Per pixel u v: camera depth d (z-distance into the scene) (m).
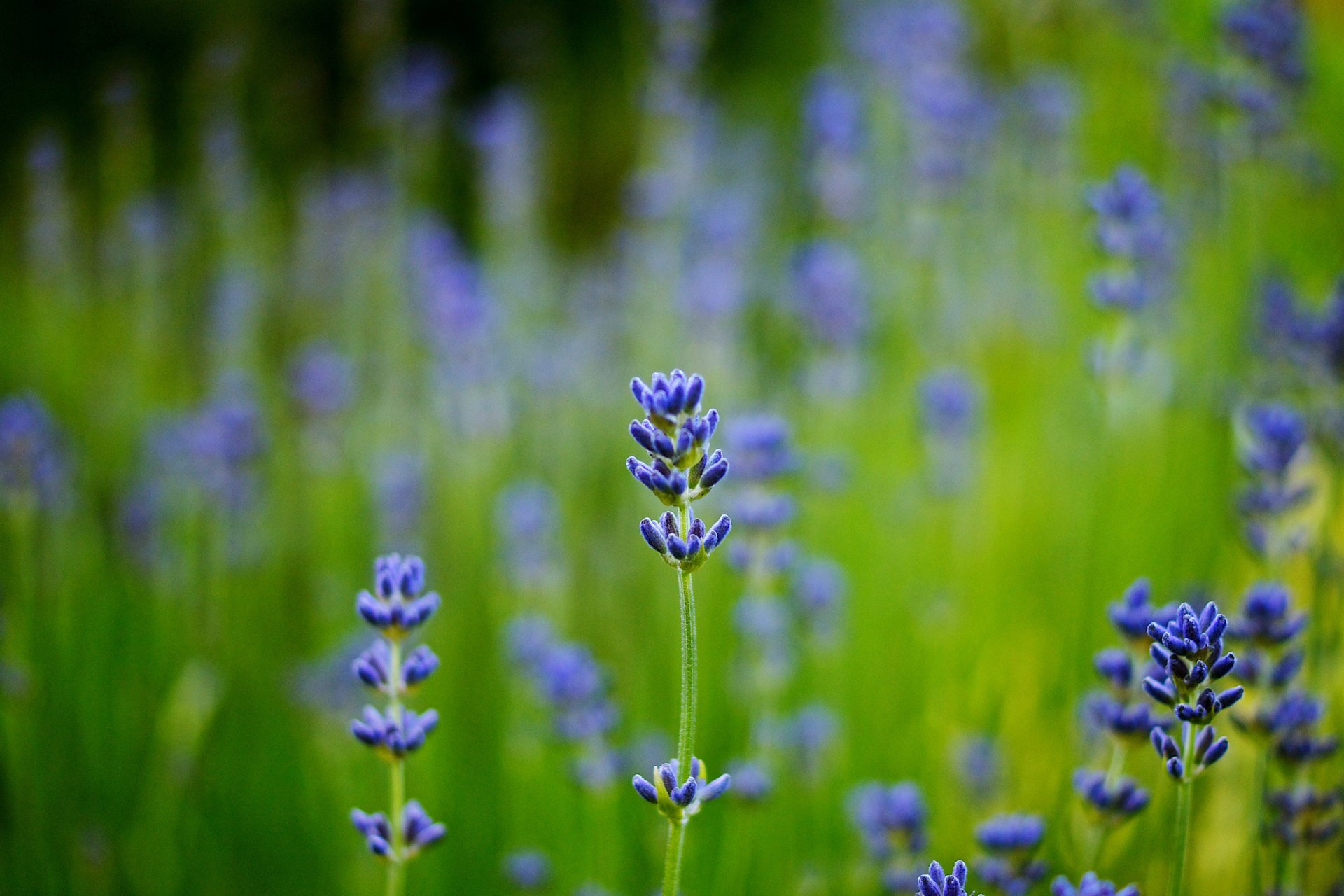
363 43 1.39
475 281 1.19
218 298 1.35
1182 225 1.15
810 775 0.89
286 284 1.60
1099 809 0.77
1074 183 1.26
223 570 1.00
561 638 0.97
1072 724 0.88
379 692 0.75
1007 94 1.35
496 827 0.93
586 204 2.25
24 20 2.08
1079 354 1.10
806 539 1.06
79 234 1.66
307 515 1.22
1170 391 1.02
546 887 0.86
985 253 1.31
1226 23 0.97
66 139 2.08
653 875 0.89
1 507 0.90
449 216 1.95
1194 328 1.14
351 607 1.10
